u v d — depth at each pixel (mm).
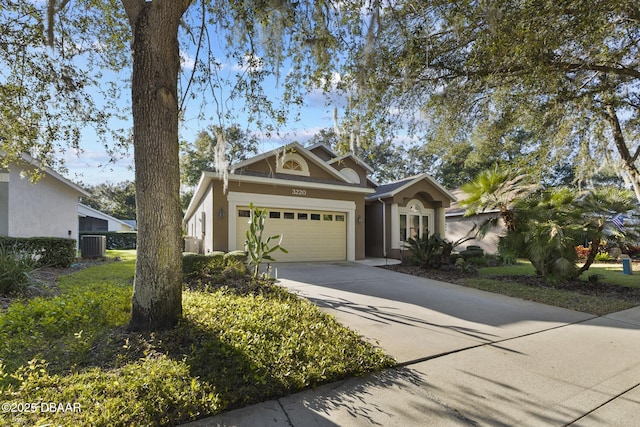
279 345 3609
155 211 3910
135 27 4008
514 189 9406
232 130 6746
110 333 3850
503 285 8539
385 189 17062
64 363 3131
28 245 9523
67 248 10555
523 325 5199
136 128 3984
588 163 9156
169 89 4016
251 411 2689
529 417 2689
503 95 6898
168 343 3535
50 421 2268
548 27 5051
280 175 13016
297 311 4973
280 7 5168
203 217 14562
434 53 5918
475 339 4488
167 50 4004
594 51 5777
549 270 8867
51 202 13609
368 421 2588
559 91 6410
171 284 3965
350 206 14344
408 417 2648
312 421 2572
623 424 2625
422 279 9570
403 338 4449
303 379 3039
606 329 5051
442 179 29656
